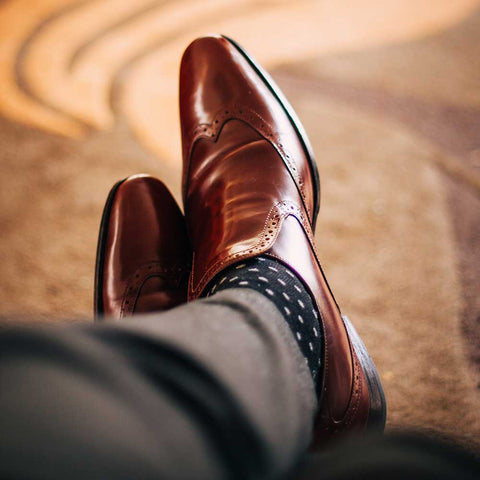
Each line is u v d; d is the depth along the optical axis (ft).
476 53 6.70
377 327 3.47
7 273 3.59
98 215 4.03
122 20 6.70
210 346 0.96
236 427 0.82
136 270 2.97
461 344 3.40
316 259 2.49
